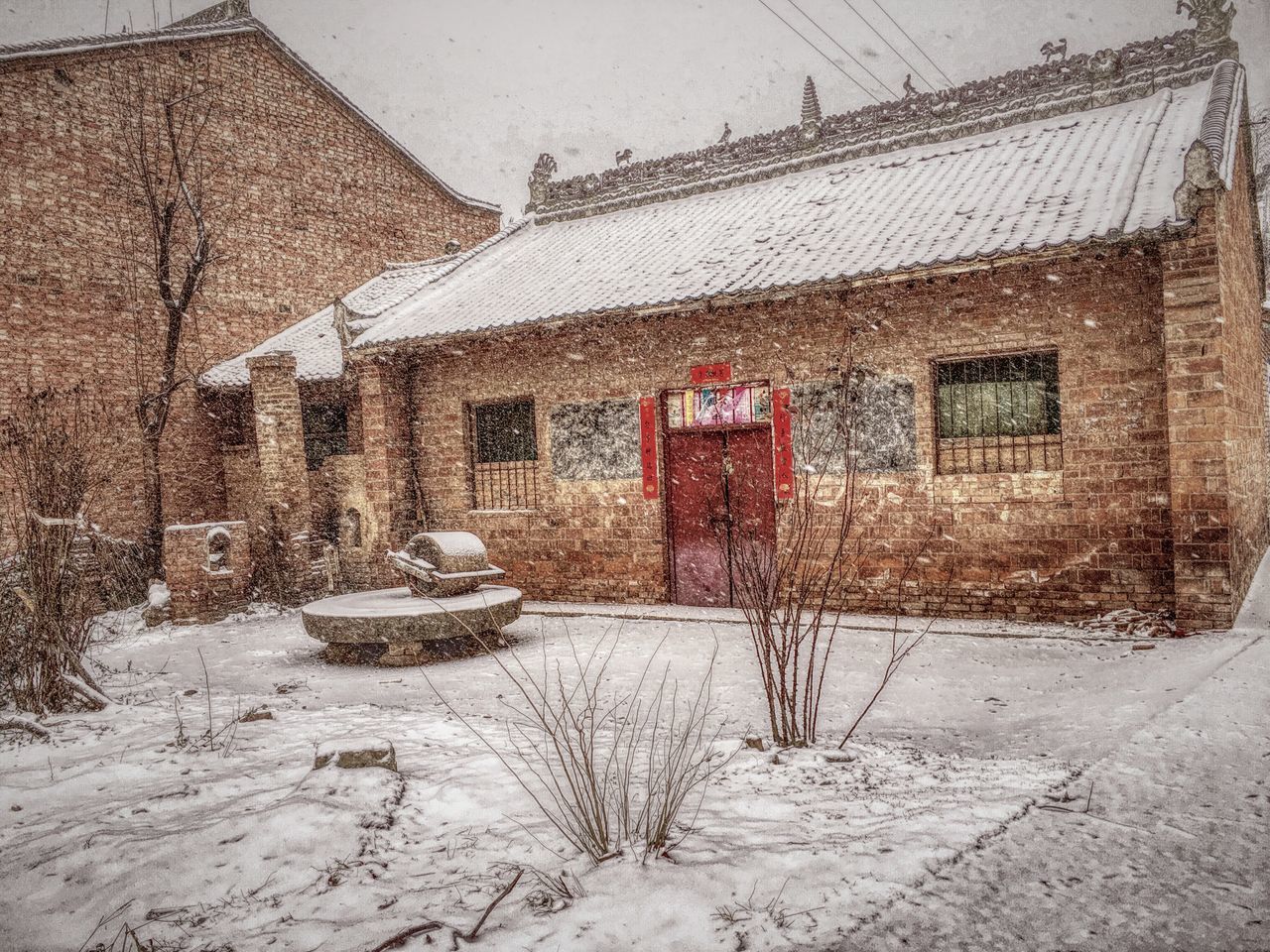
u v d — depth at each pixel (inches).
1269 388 740.7
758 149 633.0
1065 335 394.0
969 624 402.9
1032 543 403.2
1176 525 356.2
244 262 794.8
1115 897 131.6
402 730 260.1
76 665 313.1
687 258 522.3
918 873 140.6
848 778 196.5
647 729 257.3
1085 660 330.3
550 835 170.6
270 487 638.5
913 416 429.7
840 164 601.9
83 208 681.6
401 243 941.2
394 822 180.2
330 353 713.0
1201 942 118.6
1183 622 354.9
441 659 399.2
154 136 729.0
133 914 146.0
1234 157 419.2
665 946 125.1
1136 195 380.2
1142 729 213.2
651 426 508.7
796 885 139.6
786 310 464.4
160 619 547.5
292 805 184.5
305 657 426.0
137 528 692.1
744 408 481.7
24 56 644.1
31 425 348.8
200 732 269.7
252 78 807.1
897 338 433.1
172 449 729.6
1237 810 162.7
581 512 536.4
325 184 868.0
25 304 645.9
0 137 637.3
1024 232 384.5
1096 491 388.8
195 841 170.7
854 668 337.7
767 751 221.5
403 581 577.9
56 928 143.9
